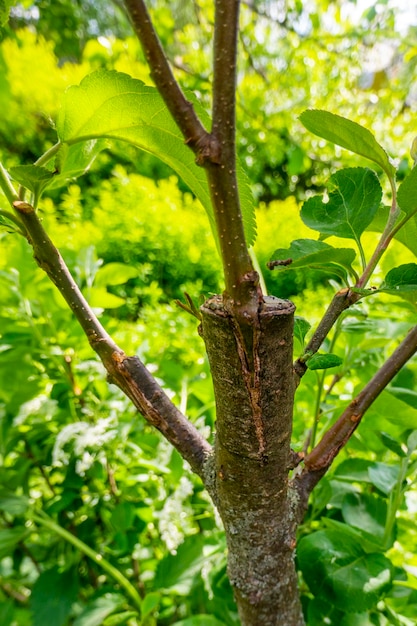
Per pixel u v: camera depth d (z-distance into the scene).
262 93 1.39
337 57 1.36
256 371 0.16
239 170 0.18
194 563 0.31
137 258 1.17
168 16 1.29
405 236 0.21
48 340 0.39
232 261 0.14
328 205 0.20
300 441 0.37
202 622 0.28
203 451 0.22
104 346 0.21
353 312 0.28
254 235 0.20
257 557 0.21
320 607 0.27
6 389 0.38
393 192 0.20
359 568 0.26
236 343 0.15
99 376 0.37
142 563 0.40
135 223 1.18
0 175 0.20
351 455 0.41
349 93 1.42
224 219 0.14
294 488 0.22
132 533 0.36
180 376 0.39
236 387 0.16
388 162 0.19
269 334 0.15
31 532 0.34
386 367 0.22
